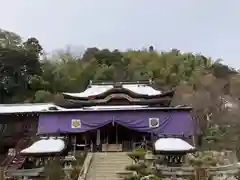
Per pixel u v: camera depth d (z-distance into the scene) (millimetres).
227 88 69188
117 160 35438
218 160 36188
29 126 47094
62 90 80250
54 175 31484
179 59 95938
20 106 51750
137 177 29219
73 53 104688
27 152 32656
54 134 42469
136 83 58188
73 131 42594
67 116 43125
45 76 78188
